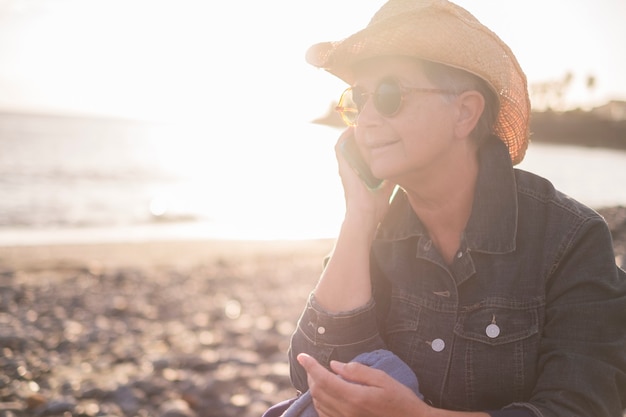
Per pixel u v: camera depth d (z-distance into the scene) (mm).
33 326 7609
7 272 12109
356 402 1508
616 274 1619
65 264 13203
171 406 4730
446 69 1589
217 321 8562
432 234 1759
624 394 1591
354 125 1763
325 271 1766
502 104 1743
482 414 1544
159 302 9742
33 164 51375
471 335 1643
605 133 110375
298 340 1774
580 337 1579
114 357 6410
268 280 12258
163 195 35375
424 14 1572
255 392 5305
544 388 1573
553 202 1673
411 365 1712
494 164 1668
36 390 5242
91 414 4699
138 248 16297
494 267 1646
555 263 1624
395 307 1762
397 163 1613
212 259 14875
